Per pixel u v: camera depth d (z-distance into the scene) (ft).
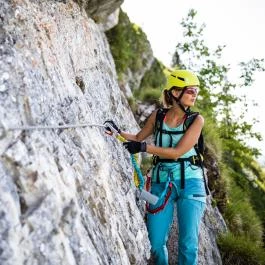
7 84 6.56
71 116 9.09
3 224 5.27
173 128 11.82
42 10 10.02
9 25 7.55
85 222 7.42
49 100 8.00
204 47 42.50
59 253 6.02
